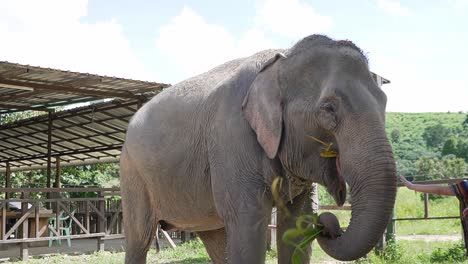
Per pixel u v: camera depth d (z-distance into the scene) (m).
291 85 4.03
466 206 4.00
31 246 15.52
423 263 10.08
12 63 11.54
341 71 3.76
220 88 4.71
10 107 17.36
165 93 5.45
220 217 4.59
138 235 5.72
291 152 4.09
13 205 15.46
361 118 3.55
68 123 18.33
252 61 4.63
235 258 4.36
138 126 5.51
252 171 4.35
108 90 14.52
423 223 20.30
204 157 4.77
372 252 10.20
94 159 22.08
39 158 22.81
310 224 4.18
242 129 4.39
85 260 12.65
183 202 5.09
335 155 3.82
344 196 3.92
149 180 5.38
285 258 4.61
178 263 11.42
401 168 57.75
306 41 4.09
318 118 3.78
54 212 15.76
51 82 13.67
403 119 104.44
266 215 4.37
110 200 17.48
